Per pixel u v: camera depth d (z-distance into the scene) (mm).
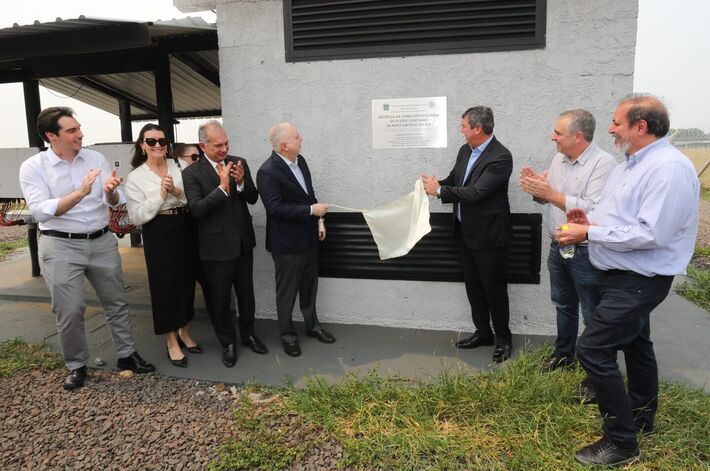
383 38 3918
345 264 4336
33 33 3967
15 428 2979
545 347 3645
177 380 3531
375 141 4066
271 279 4551
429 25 3830
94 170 3141
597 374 2424
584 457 2506
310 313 4082
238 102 4270
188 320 3898
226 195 3449
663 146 2324
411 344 3982
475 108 3373
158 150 3459
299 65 4102
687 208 2213
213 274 3611
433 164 4012
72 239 3275
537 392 3012
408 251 3799
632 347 2631
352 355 3811
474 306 3812
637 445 2479
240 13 4137
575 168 3023
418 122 3971
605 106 3652
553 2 3609
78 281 3334
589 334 2459
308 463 2609
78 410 3160
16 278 6328
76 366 3455
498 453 2621
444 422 2877
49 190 3236
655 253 2307
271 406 3107
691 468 2463
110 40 3848
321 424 2908
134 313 4938
